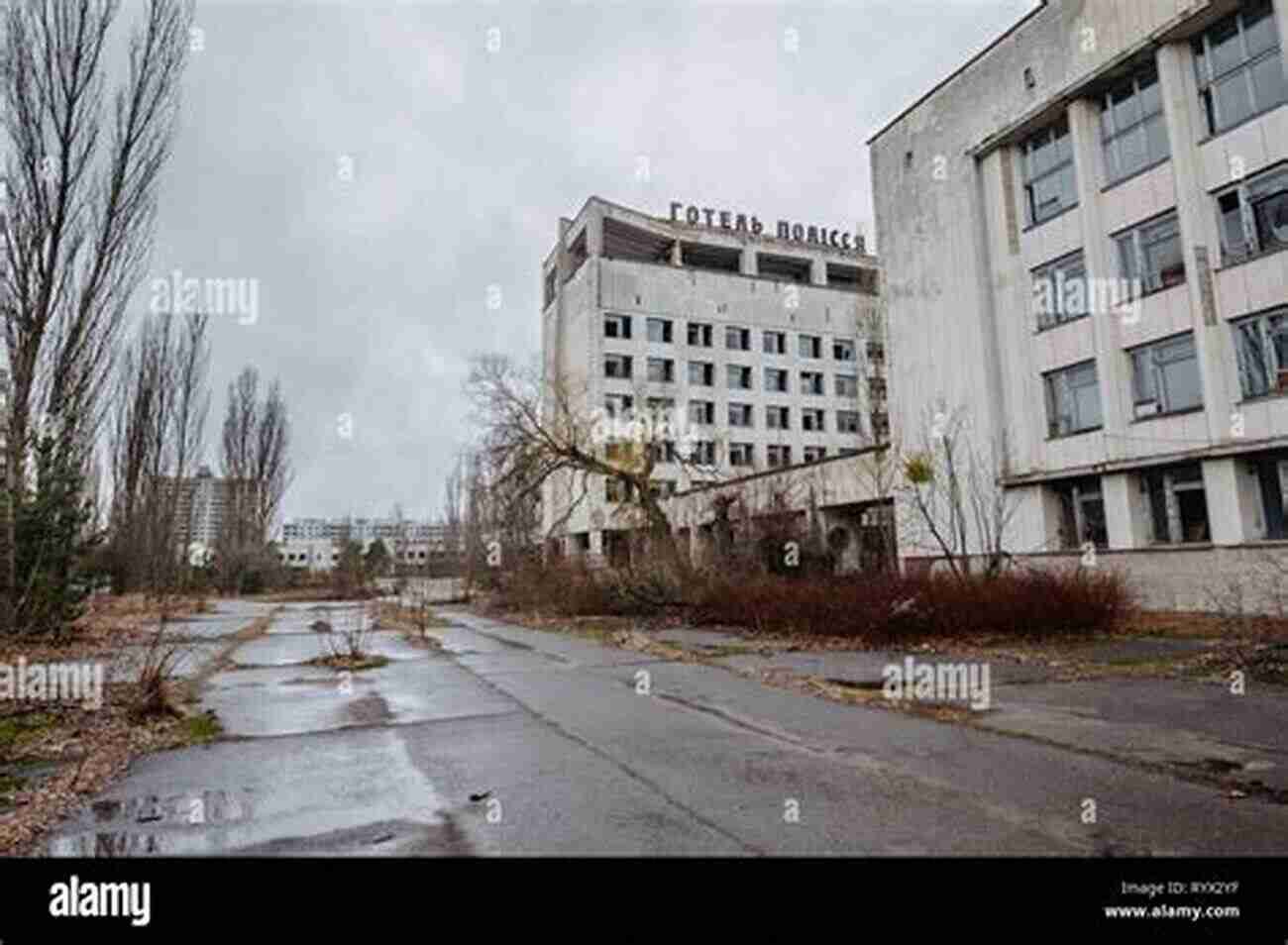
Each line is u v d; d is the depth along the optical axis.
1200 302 18.81
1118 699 8.69
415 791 5.92
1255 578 16.97
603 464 26.92
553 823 5.14
